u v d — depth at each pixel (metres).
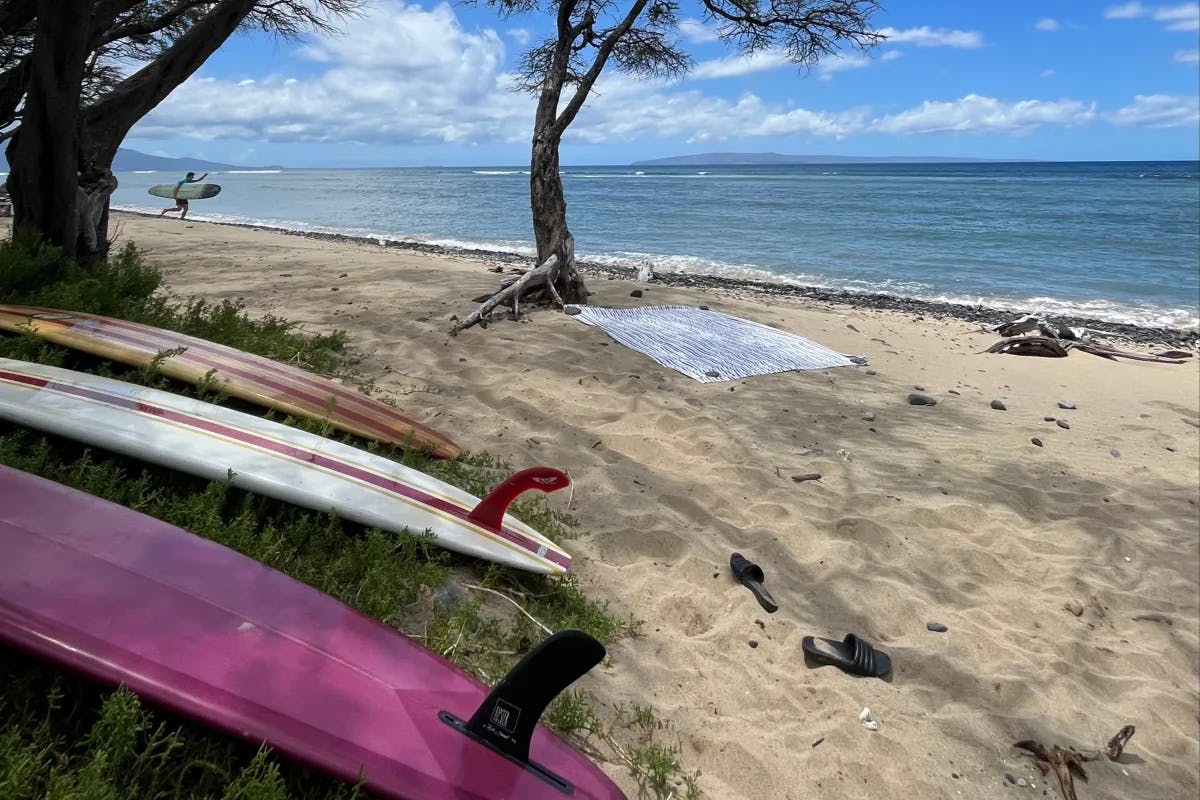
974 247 23.03
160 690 1.82
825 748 2.89
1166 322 13.19
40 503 2.38
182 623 2.06
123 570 2.17
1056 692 3.42
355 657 2.20
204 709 1.83
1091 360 9.29
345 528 3.36
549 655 2.01
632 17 8.65
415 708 2.10
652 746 2.62
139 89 6.38
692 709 2.94
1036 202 42.62
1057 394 7.75
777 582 3.91
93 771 1.65
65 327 4.32
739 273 17.94
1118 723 3.31
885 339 9.70
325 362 5.99
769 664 3.30
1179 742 3.26
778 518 4.54
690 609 3.55
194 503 2.95
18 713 1.87
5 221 14.89
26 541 2.16
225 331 5.68
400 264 12.34
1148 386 8.22
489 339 7.37
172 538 2.41
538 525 3.89
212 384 4.15
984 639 3.69
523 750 2.08
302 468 3.42
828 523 4.51
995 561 4.36
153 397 3.61
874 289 16.14
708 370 7.08
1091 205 39.81
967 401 7.18
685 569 3.84
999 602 4.02
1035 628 3.86
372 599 2.76
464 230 27.81
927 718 3.15
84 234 6.09
